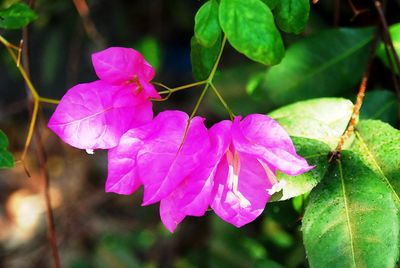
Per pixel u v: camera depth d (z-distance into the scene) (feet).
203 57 1.11
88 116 1.04
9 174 3.53
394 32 1.31
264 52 1.00
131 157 1.01
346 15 1.61
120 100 1.04
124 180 1.01
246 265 1.94
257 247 1.95
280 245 1.80
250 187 1.01
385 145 1.08
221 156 0.98
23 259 2.87
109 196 2.78
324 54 1.35
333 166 1.06
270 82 1.36
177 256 2.21
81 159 3.20
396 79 1.30
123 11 2.43
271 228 1.84
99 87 1.05
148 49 1.72
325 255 1.01
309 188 1.04
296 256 1.75
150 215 2.68
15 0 1.71
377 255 0.99
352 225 1.02
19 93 3.66
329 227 1.02
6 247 3.15
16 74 2.45
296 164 0.95
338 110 1.15
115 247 2.42
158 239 2.27
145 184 0.97
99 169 3.20
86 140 1.04
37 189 3.43
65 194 3.21
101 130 1.04
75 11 2.17
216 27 1.03
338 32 1.35
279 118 1.13
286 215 1.31
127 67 1.05
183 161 0.98
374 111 1.31
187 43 3.10
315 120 1.11
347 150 1.07
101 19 2.52
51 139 3.41
